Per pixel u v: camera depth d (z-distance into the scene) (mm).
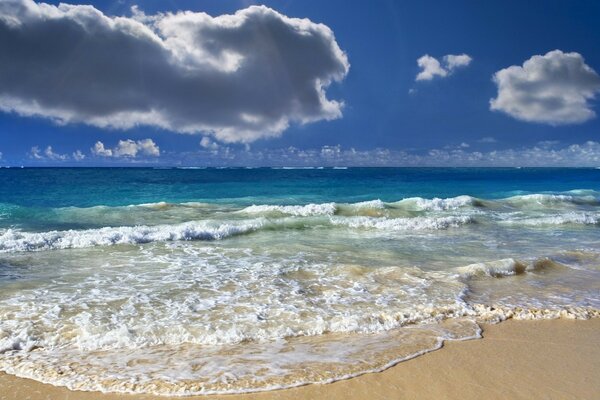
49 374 4668
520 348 5574
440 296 7512
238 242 12688
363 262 10109
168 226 14141
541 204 24391
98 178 47688
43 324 6008
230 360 5051
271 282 8195
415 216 18797
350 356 5199
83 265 9578
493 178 57188
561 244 12938
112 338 5586
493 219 18141
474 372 4863
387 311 6707
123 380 4543
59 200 24609
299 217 16984
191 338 5668
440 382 4609
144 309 6664
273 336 5789
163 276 8633
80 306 6742
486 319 6605
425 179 52031
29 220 16406
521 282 8672
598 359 5305
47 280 8273
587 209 22734
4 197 25281
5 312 6418
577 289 8242
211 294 7445
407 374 4766
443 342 5707
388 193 32250
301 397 4246
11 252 10820
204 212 19234
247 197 28094
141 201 25203
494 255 11164
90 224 15844
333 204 19531
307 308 6805
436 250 11758
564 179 56812
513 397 4340
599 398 4359
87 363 4953
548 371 4934
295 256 10633
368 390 4402
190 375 4664
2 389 4352
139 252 11055
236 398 4219
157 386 4422
